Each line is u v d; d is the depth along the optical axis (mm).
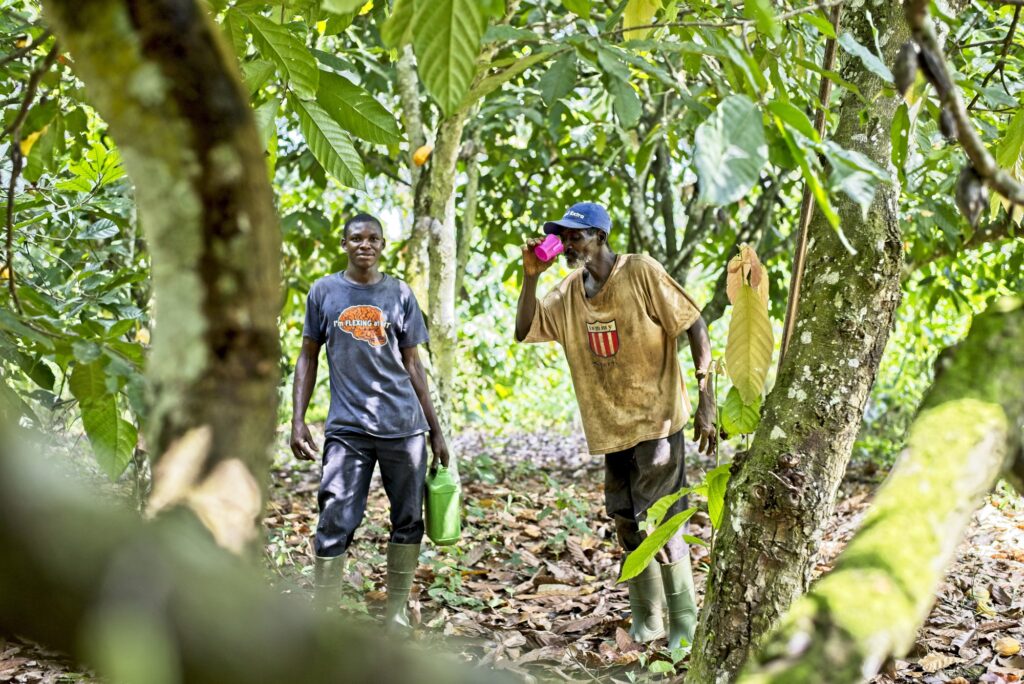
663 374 3717
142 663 382
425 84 1262
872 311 2230
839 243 2268
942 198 5590
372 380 3975
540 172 7199
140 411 1535
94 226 3402
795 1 2539
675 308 3617
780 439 2238
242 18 1901
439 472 4203
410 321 4098
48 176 3273
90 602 380
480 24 1234
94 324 2070
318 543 3900
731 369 2459
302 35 2422
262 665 406
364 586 4473
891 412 8914
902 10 2240
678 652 3500
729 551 2244
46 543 379
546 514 5938
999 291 7215
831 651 618
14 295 1813
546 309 3779
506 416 11203
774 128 1710
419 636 3816
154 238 632
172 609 395
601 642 3832
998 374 836
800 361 2271
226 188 617
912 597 667
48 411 2859
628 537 3836
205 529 588
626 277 3635
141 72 600
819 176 1356
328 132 2037
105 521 399
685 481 3840
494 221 7121
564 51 2166
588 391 3750
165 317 636
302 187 8578
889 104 2223
